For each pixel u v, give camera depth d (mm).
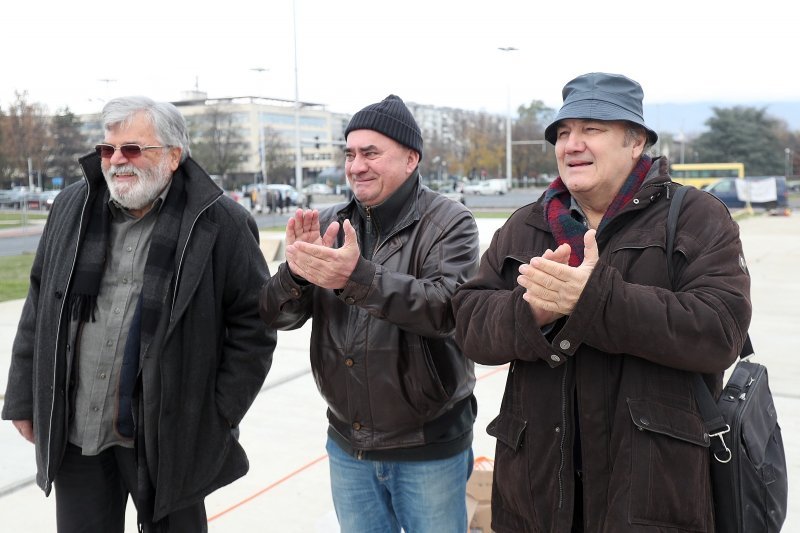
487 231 19906
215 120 67312
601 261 1771
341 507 2473
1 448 4211
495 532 2016
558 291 1658
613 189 1891
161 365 2281
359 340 2299
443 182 71000
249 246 2525
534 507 1860
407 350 2270
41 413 2350
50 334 2355
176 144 2377
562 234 1900
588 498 1781
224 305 2518
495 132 74688
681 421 1705
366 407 2311
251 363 2502
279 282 2301
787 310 8352
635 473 1702
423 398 2279
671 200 1815
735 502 1724
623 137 1853
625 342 1654
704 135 80062
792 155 89562
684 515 1685
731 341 1668
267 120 105438
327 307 2389
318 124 116000
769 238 18594
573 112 1818
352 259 2068
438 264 2295
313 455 4141
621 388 1754
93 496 2441
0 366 6129
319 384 2445
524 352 1761
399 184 2363
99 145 2336
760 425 1805
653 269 1767
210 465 2447
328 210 2633
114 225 2420
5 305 9492
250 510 3465
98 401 2365
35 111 61812
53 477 2338
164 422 2291
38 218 35656
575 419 1826
